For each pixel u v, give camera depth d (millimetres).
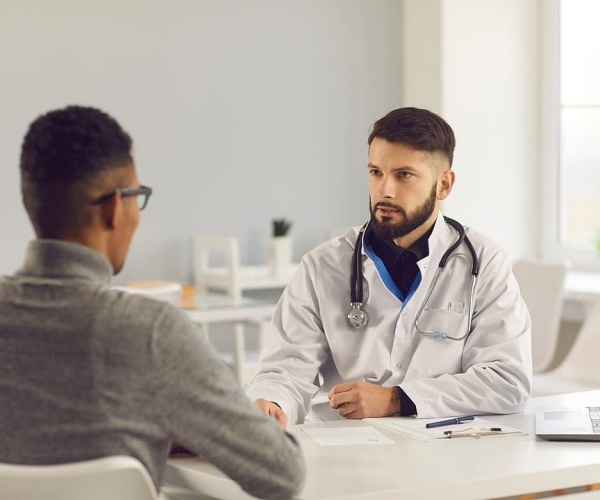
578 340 4070
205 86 5258
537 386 3896
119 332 1573
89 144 1608
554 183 5359
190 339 1599
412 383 2395
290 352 2604
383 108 5660
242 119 5352
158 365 1568
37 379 1582
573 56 5246
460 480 1805
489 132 5246
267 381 2514
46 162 1604
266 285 5070
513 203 5328
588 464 1916
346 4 5547
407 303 2559
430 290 2586
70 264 1620
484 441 2111
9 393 1590
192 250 5266
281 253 5191
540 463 1924
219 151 5309
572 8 5230
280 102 5434
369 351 2582
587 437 2090
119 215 1646
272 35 5395
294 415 2457
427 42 5258
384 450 2039
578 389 3834
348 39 5555
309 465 1919
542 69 5336
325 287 2641
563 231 5367
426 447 2062
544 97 5336
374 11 5594
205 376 1588
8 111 4859
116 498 1546
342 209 5617
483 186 5238
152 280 5180
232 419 1599
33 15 4887
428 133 2484
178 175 5219
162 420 1581
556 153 5352
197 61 5230
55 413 1572
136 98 5113
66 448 1567
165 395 1572
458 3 5160
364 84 5605
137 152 5125
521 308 2584
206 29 5246
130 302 1601
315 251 2699
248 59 5344
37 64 4906
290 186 5484
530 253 5410
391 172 2492
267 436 1630
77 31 4973
